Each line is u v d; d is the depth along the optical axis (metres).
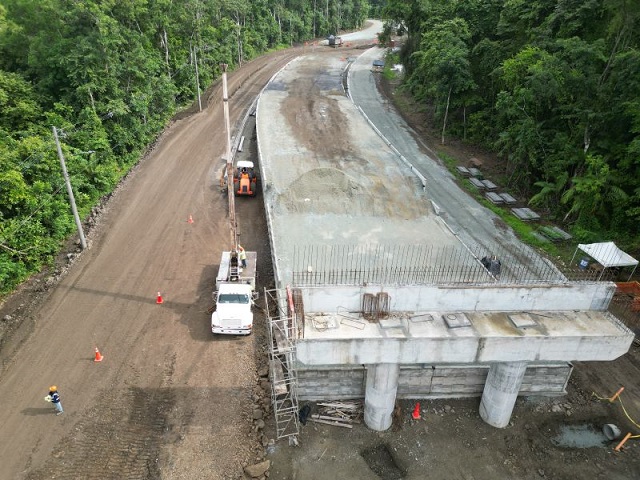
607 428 17.17
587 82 28.12
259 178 35.94
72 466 14.85
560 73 29.33
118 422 16.38
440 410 18.03
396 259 24.56
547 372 18.17
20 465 14.77
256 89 58.75
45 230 26.47
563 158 30.25
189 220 29.84
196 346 19.88
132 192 33.28
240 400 17.50
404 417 17.64
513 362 15.88
